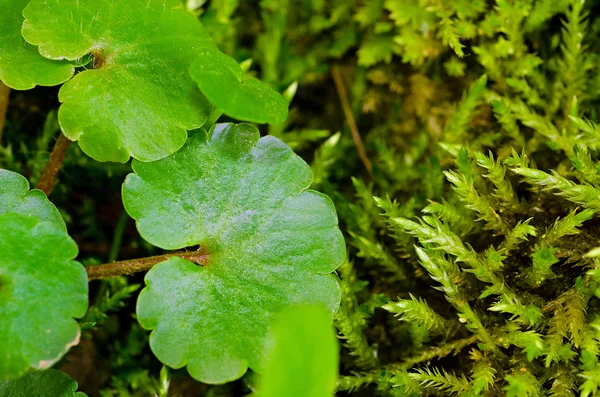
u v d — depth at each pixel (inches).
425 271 7.3
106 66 6.8
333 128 8.4
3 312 6.2
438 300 7.3
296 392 5.7
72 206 8.0
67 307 6.3
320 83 8.4
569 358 6.6
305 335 5.7
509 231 7.0
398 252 7.5
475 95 7.6
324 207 6.8
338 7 8.3
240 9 8.6
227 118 8.0
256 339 6.5
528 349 6.5
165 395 7.1
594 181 7.0
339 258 6.7
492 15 7.7
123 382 7.5
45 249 6.3
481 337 6.8
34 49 6.8
